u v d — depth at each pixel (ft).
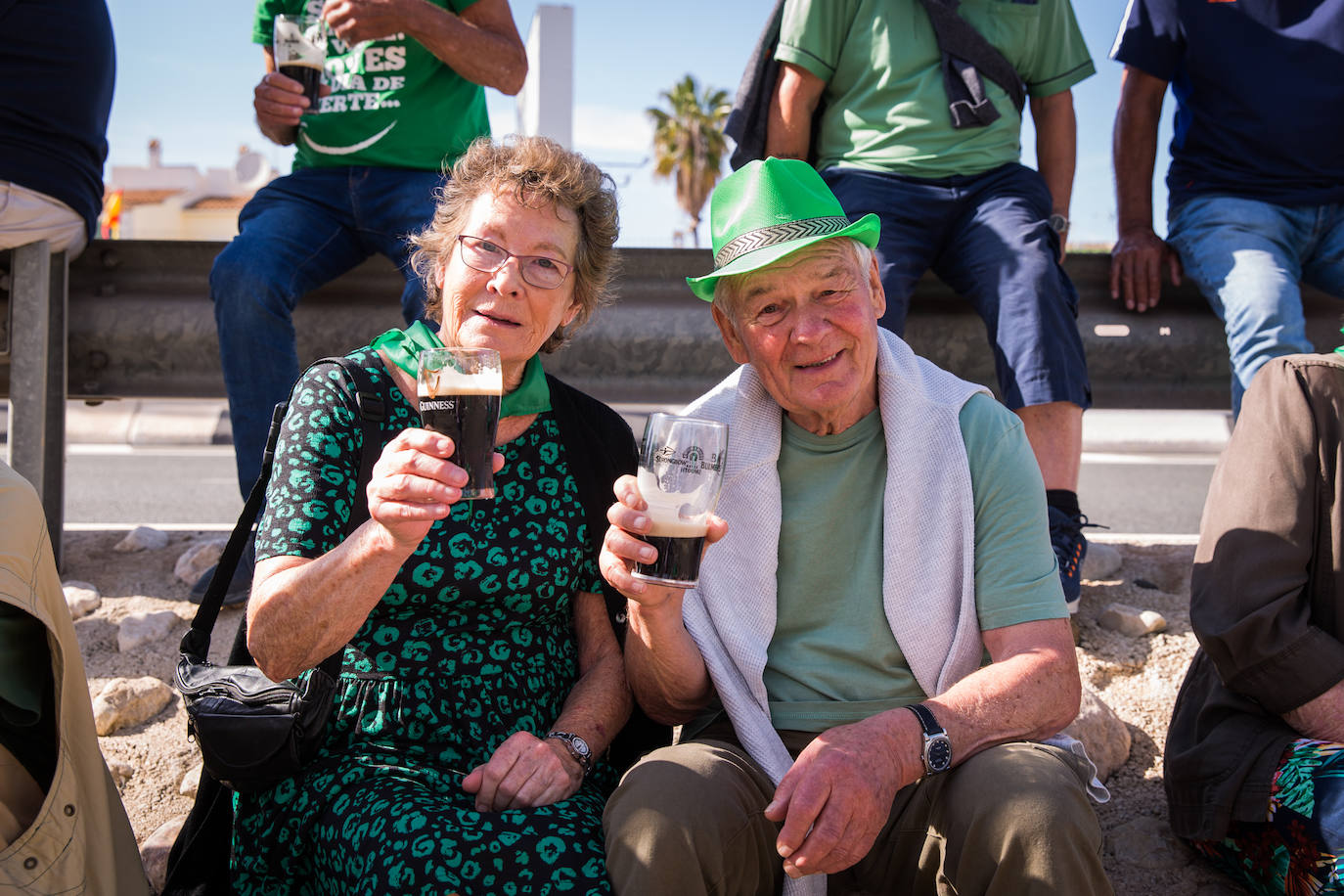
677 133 144.66
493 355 5.69
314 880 6.43
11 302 11.14
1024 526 6.89
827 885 6.84
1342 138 11.45
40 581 5.87
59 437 11.73
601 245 7.56
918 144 11.40
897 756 5.99
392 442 5.75
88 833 6.14
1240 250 11.46
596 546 7.38
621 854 5.80
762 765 6.72
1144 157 12.94
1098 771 8.89
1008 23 11.52
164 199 145.69
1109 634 10.65
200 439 42.93
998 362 10.73
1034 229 10.91
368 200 11.47
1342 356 7.30
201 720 6.36
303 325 12.54
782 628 7.28
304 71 11.03
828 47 11.55
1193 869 7.80
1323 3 11.46
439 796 6.28
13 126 10.66
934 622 6.87
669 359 13.00
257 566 6.42
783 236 6.61
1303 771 6.70
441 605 6.93
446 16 11.00
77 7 11.08
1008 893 5.70
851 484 7.21
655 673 6.95
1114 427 40.55
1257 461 7.29
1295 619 7.03
